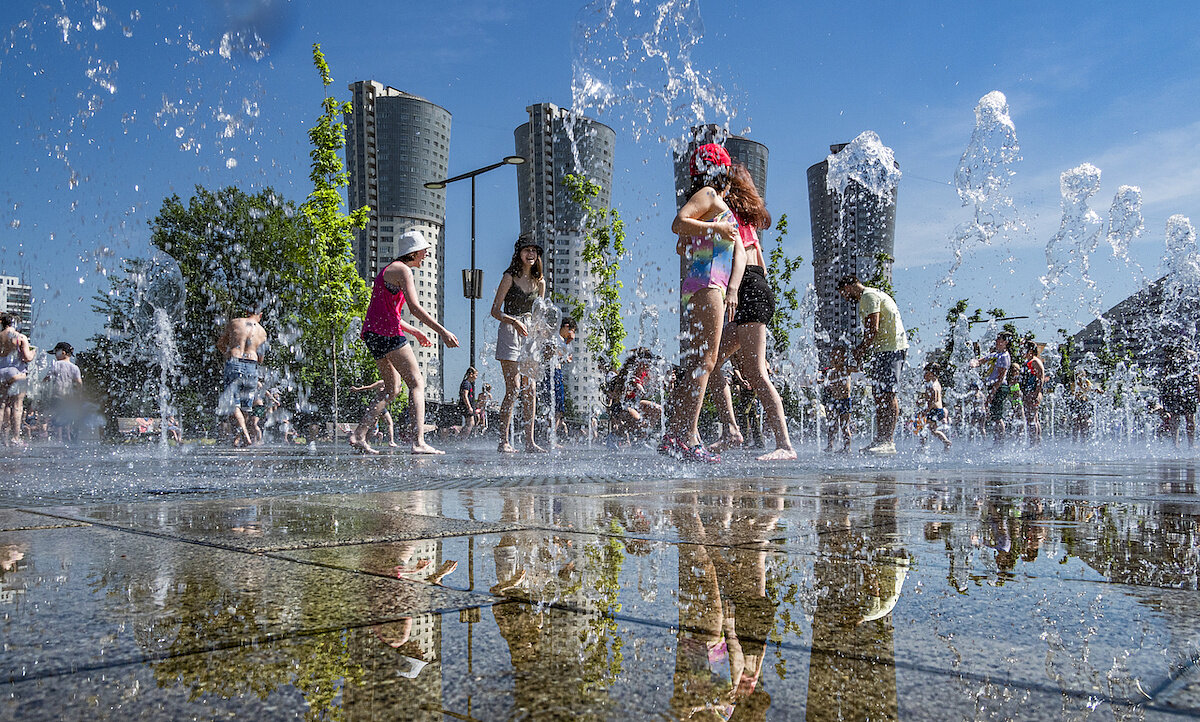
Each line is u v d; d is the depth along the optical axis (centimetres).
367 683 80
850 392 812
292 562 147
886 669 86
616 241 1678
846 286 767
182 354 2272
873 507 245
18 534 180
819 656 91
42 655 89
